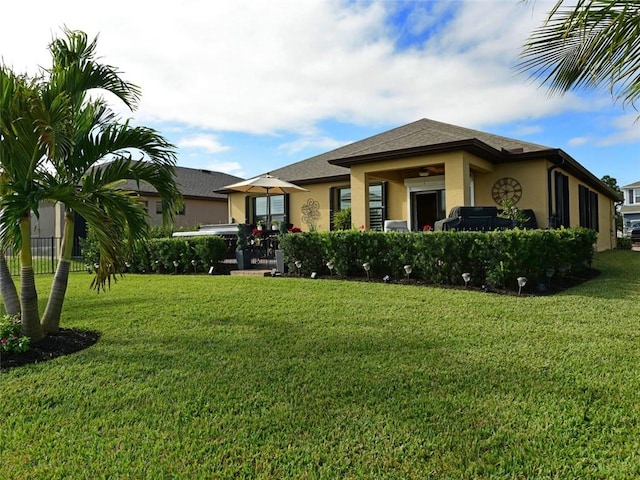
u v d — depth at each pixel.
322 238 9.31
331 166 17.28
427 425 2.66
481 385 3.22
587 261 9.69
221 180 29.70
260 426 2.69
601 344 4.12
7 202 3.91
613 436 2.48
